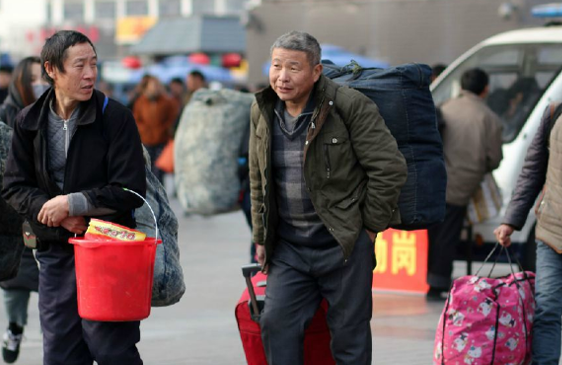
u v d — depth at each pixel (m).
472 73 10.73
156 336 9.21
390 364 8.13
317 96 5.70
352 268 5.83
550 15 14.08
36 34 75.25
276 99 5.84
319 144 5.73
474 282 6.30
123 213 5.64
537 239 6.66
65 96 5.54
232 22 49.91
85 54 5.48
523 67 12.10
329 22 23.94
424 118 6.05
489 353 6.21
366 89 5.95
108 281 5.30
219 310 10.38
